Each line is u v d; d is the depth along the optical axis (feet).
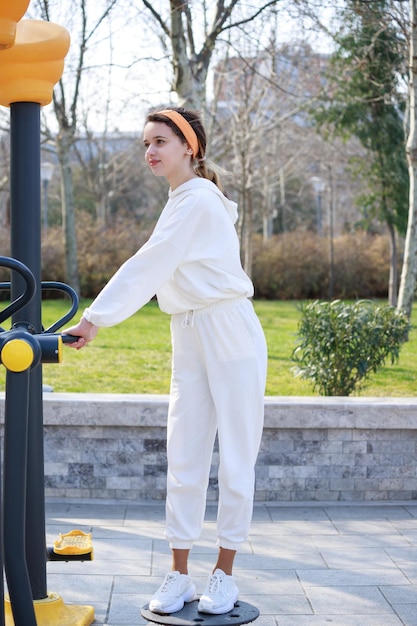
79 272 70.18
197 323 8.86
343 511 14.46
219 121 72.59
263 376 9.00
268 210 100.17
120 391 25.68
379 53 40.19
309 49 49.19
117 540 12.70
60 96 59.82
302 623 9.57
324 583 10.92
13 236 9.11
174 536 9.02
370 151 66.54
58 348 7.61
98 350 35.47
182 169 9.04
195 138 8.99
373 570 11.45
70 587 10.69
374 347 20.68
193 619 8.42
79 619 9.34
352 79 57.21
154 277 8.43
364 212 67.82
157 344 38.11
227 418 8.84
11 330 7.77
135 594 10.49
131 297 8.31
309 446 14.93
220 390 8.82
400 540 12.85
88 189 98.37
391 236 64.69
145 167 101.91
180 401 9.04
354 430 14.92
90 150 96.84
